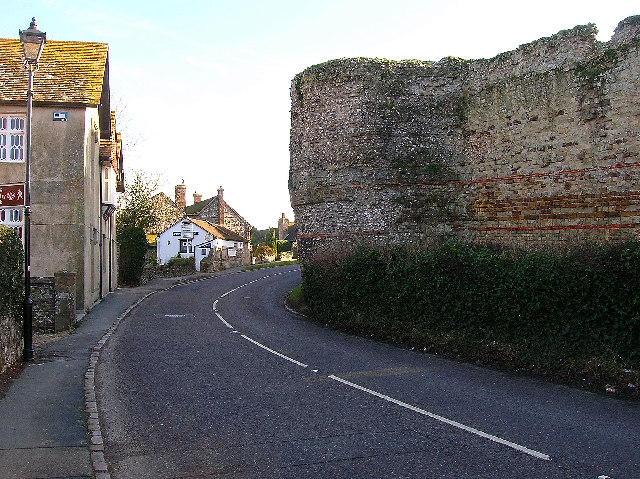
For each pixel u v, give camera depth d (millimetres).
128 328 17547
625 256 9750
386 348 13961
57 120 19734
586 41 17109
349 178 22000
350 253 17844
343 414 8094
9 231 11297
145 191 41531
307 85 23172
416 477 5766
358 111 21906
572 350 10555
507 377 10516
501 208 19375
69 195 19750
